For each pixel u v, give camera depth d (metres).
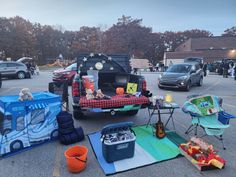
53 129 4.24
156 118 5.76
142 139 4.34
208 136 4.55
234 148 4.02
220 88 11.88
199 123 4.15
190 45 48.47
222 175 3.16
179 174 3.19
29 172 3.21
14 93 9.66
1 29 46.34
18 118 3.73
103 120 5.58
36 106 3.93
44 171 3.24
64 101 6.09
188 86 10.79
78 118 5.57
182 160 3.58
